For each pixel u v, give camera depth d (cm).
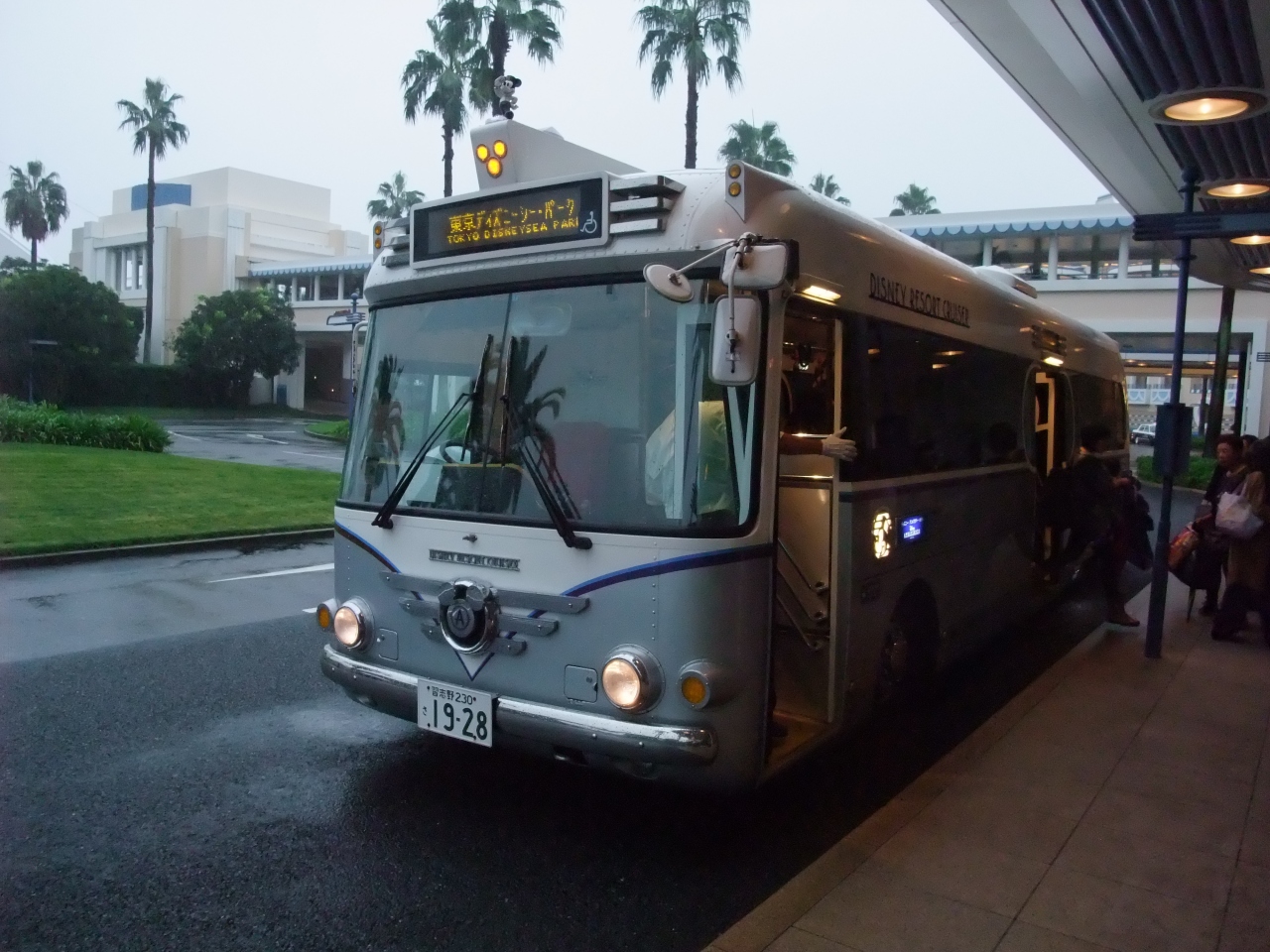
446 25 3650
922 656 647
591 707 438
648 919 416
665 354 438
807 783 574
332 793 536
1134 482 1119
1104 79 786
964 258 3425
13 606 962
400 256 532
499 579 462
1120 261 3234
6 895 421
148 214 6016
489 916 415
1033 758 582
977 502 716
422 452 498
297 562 1245
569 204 460
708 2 3028
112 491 1677
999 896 418
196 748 597
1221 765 573
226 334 5684
